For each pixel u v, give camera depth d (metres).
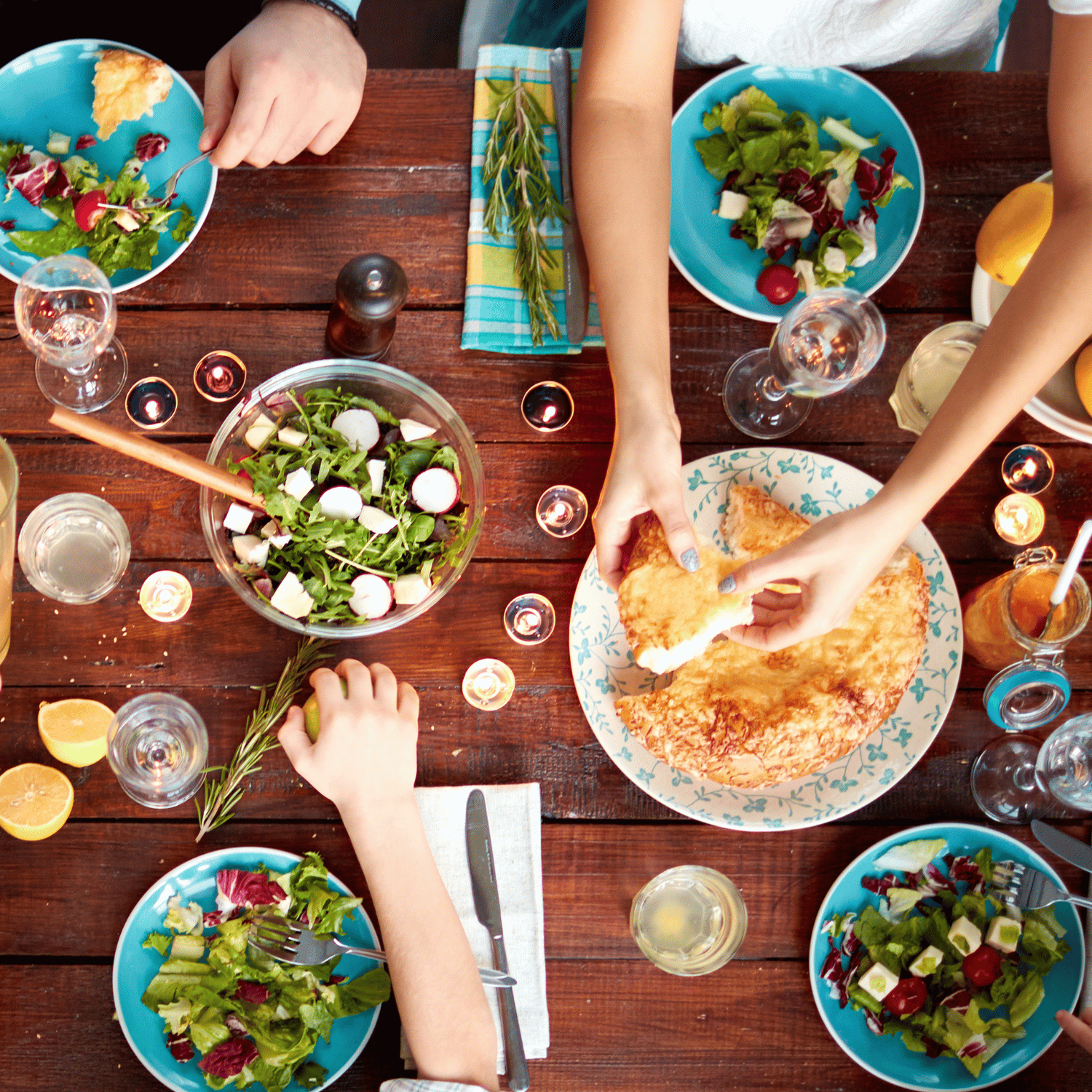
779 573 1.14
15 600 1.30
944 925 1.28
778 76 1.39
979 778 1.35
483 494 1.32
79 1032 1.24
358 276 1.17
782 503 1.35
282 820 1.29
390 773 1.23
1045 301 1.09
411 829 1.23
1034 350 1.09
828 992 1.28
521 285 1.37
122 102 1.29
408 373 1.35
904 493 1.13
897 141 1.39
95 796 1.28
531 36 1.68
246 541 1.25
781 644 1.22
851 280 1.39
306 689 1.32
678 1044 1.29
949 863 1.30
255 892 1.23
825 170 1.36
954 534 1.40
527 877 1.29
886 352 1.41
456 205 1.39
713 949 1.29
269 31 1.32
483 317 1.36
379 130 1.40
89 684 1.30
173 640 1.31
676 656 1.21
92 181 1.32
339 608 1.23
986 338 1.14
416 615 1.27
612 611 1.32
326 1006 1.20
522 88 1.36
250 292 1.37
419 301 1.38
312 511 1.21
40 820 1.23
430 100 1.40
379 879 1.21
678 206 1.40
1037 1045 1.27
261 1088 1.21
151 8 1.87
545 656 1.34
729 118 1.39
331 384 1.31
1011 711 1.33
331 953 1.21
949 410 1.14
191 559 1.33
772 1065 1.29
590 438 1.38
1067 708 1.38
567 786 1.33
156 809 1.28
